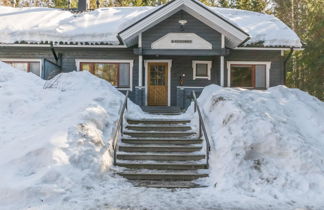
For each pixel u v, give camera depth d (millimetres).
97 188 6785
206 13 13375
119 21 16734
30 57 15680
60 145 7312
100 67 15727
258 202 6199
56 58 15398
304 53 23031
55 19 16953
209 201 6176
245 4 35000
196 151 8773
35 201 5957
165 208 5766
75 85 11414
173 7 13328
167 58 15719
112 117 9570
